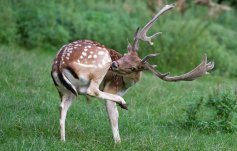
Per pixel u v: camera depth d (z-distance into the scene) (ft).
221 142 45.85
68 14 89.10
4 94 54.08
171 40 84.99
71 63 39.63
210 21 99.19
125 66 41.09
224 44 100.01
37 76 60.75
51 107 51.93
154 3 94.27
